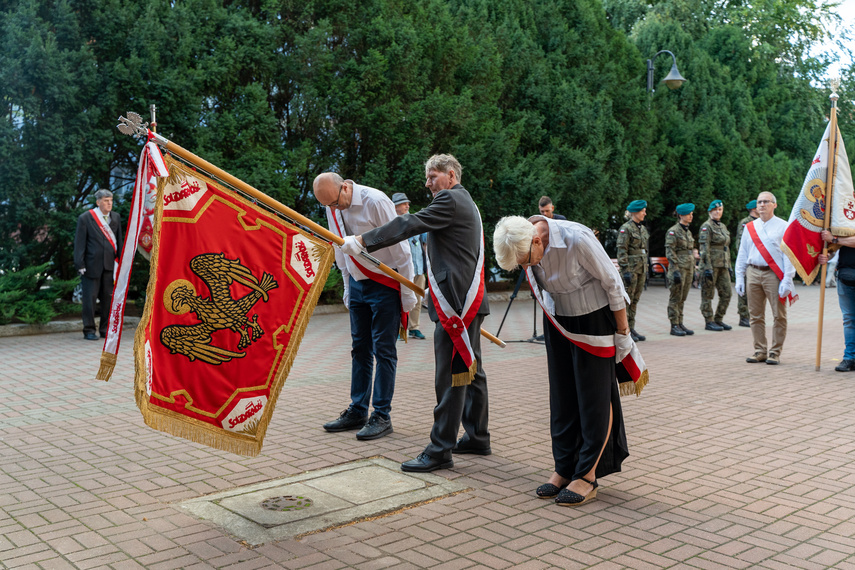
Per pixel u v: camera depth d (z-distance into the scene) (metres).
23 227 11.79
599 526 3.83
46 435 5.54
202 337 3.72
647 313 15.16
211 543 3.59
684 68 24.92
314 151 14.12
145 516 3.93
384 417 5.60
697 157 22.75
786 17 31.47
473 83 16.17
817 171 8.17
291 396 7.00
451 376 4.71
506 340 10.84
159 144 3.60
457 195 4.68
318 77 13.79
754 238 8.86
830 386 7.52
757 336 8.98
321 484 4.46
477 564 3.37
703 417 6.20
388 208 5.46
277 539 3.64
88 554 3.45
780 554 3.49
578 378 4.16
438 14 15.73
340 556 3.46
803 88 30.17
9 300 10.88
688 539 3.67
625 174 19.36
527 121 17.22
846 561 3.42
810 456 5.09
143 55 11.88
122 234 12.08
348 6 14.20
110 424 5.87
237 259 3.80
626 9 29.16
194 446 5.28
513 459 5.02
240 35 12.91
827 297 19.17
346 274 5.76
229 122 12.40
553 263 4.02
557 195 16.73
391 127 14.09
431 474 4.68
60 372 8.04
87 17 11.88
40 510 4.01
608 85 19.56
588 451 4.16
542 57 18.34
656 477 4.64
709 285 12.16
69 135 11.32
